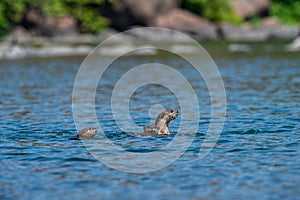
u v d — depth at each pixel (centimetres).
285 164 2242
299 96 3912
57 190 1994
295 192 1942
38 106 3697
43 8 8850
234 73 5309
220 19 9781
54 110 3534
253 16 10062
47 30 8844
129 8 9162
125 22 9219
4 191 1991
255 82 4697
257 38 9169
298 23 10512
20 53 7194
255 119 3125
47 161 2327
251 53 7062
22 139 2711
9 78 5134
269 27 9562
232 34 9344
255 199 1892
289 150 2445
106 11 9206
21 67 5928
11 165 2281
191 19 9369
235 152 2427
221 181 2064
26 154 2430
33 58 6738
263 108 3469
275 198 1897
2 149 2514
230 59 6494
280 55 6781
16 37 8544
